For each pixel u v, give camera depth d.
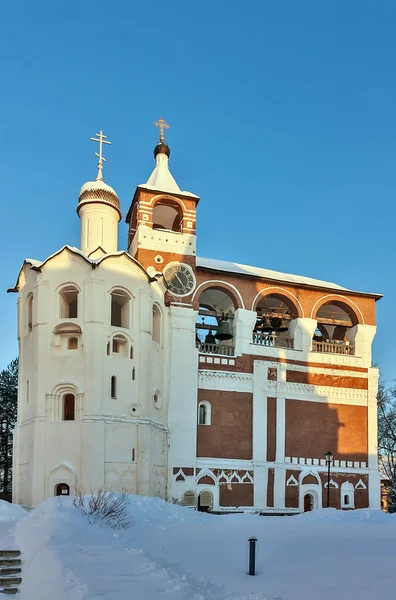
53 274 38.16
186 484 39.75
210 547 19.83
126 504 26.66
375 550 19.38
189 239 44.72
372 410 47.28
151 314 39.88
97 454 34.84
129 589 12.38
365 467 46.06
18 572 16.09
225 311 49.44
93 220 46.12
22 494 36.44
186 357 42.06
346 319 53.25
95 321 36.75
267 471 42.53
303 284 47.19
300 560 17.44
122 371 37.25
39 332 37.25
